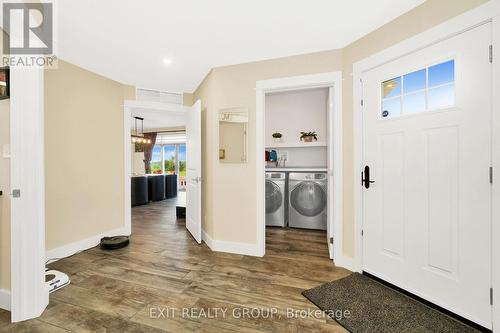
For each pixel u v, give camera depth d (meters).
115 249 2.76
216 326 1.42
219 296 1.76
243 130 2.60
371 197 2.05
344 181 2.29
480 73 1.40
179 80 3.15
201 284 1.93
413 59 1.74
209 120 2.87
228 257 2.51
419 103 1.72
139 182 5.91
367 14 1.79
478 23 1.40
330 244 2.48
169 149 8.84
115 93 3.17
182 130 7.82
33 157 1.51
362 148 2.12
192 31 2.00
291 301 1.69
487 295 1.38
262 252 2.54
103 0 1.58
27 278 1.50
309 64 2.38
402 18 1.79
